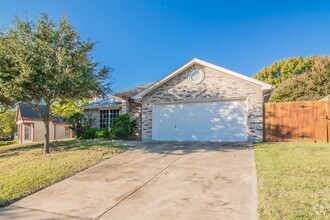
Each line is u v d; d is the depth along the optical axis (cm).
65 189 620
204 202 484
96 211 479
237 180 596
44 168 794
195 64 1349
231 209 445
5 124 3444
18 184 659
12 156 1079
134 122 1592
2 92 994
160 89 1441
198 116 1337
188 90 1362
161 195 537
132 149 1094
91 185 635
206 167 732
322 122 1155
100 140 1516
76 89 1043
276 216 389
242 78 1231
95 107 1917
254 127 1206
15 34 991
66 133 3141
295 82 2097
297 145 994
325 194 459
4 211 510
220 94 1284
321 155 767
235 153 906
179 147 1106
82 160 885
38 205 532
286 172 606
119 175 706
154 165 793
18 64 959
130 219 436
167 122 1412
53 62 998
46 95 1060
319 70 2062
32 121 2947
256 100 1211
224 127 1271
